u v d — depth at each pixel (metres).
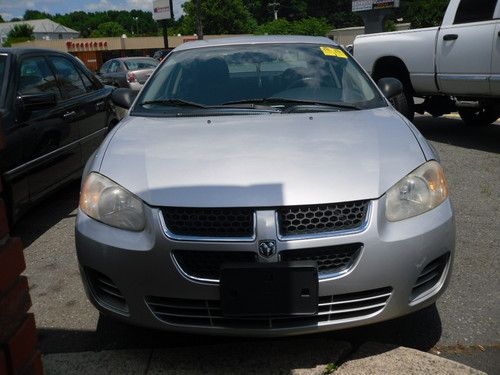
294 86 3.46
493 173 5.59
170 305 2.31
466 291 3.16
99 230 2.41
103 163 2.63
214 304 2.28
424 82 6.95
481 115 7.68
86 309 3.10
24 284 1.74
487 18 6.02
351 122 2.96
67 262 3.79
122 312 2.40
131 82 15.04
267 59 3.72
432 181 2.50
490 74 5.97
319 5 95.44
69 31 121.00
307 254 2.25
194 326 2.30
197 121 3.09
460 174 5.60
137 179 2.45
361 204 2.31
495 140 7.16
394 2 26.98
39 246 4.12
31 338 1.78
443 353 2.58
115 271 2.35
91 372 2.47
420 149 2.65
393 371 2.38
